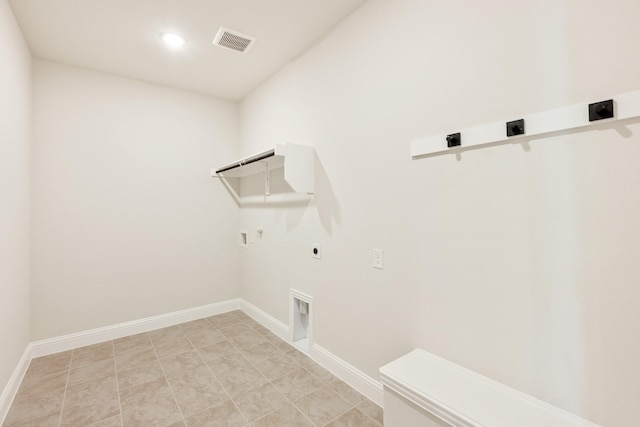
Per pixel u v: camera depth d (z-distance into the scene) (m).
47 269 2.62
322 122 2.32
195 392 2.02
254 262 3.39
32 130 2.54
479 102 1.37
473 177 1.41
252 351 2.62
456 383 1.34
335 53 2.19
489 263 1.36
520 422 1.10
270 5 1.97
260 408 1.85
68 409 1.86
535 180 1.21
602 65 1.04
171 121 3.26
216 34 2.29
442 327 1.54
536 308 1.22
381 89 1.84
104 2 1.93
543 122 1.17
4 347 1.83
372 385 1.92
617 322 1.04
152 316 3.15
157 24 2.17
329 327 2.28
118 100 2.96
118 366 2.38
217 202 3.58
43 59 2.62
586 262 1.09
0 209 1.74
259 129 3.23
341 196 2.14
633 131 0.99
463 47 1.43
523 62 1.23
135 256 3.06
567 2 1.12
